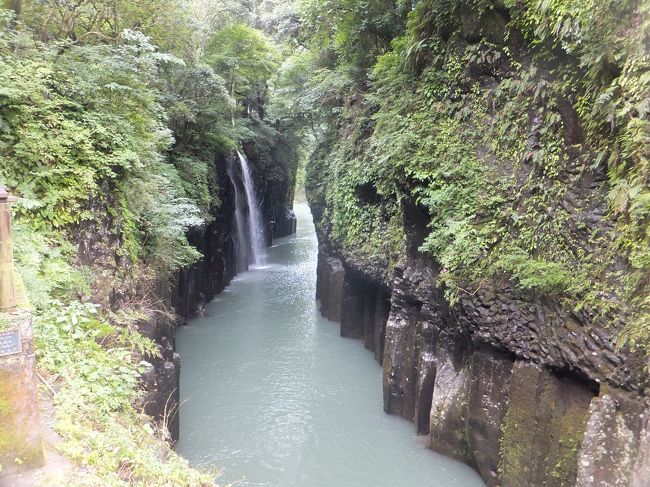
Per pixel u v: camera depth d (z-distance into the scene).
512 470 8.48
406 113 11.86
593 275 7.59
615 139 7.26
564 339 7.81
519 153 9.24
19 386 4.62
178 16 17.09
